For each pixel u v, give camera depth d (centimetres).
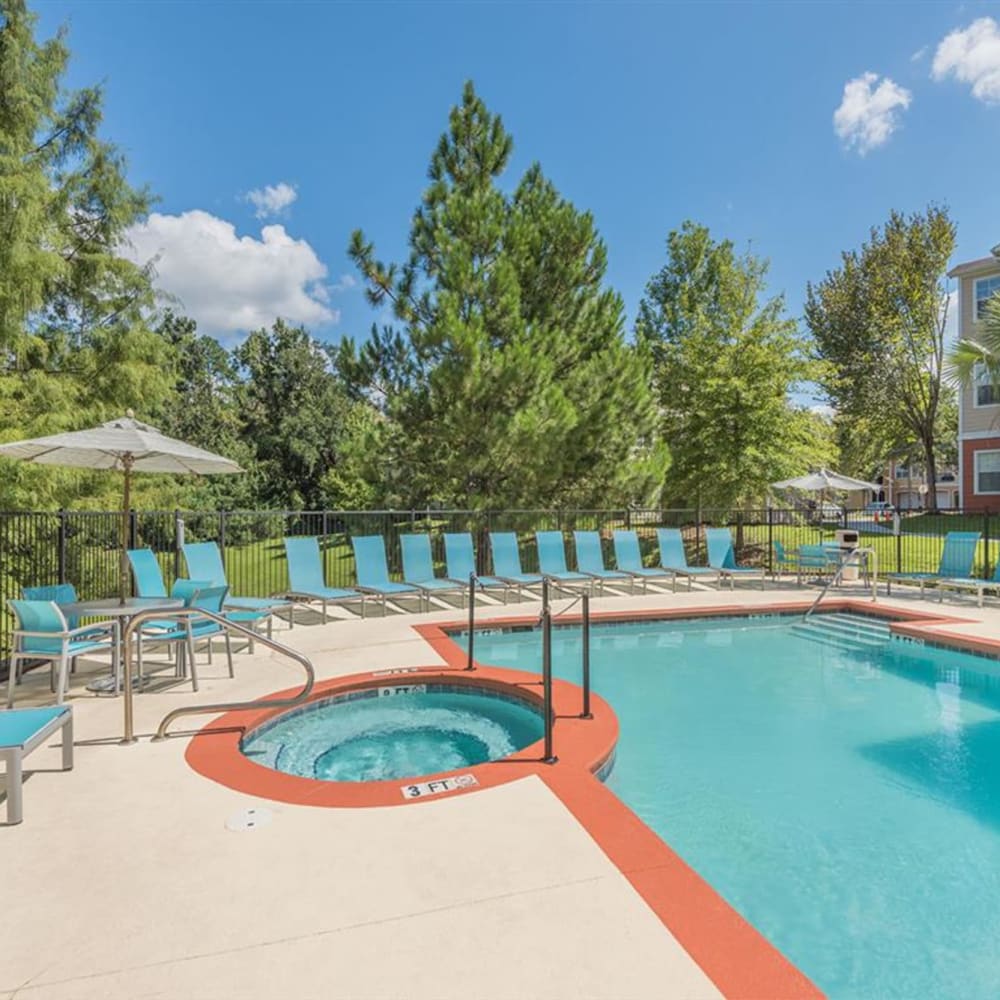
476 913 242
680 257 2562
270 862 280
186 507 1753
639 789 422
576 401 1308
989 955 265
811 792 418
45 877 269
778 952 220
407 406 1238
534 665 737
